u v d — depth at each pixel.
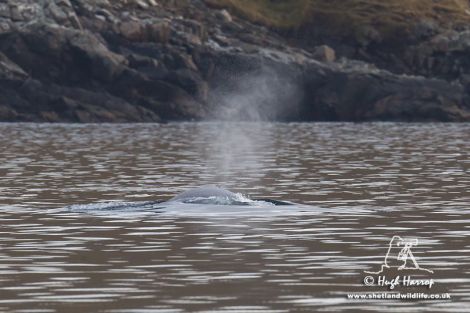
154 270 81.81
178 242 96.44
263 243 95.75
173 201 126.56
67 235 101.56
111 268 82.81
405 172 184.88
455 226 108.06
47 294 72.38
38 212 122.12
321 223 110.25
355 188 154.38
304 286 74.94
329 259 86.75
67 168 195.25
